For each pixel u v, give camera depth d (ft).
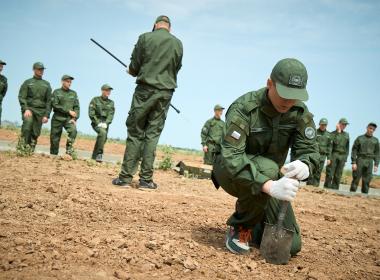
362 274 10.82
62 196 16.16
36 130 36.94
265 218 11.38
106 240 10.32
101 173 25.32
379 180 79.15
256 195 10.31
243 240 11.04
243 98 10.86
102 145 41.24
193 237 12.39
